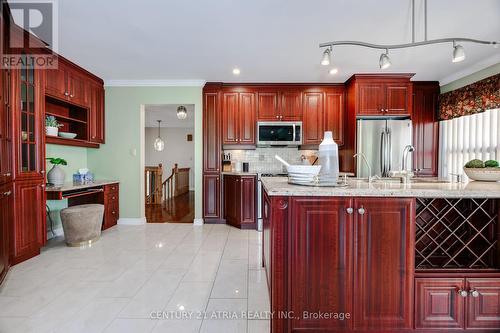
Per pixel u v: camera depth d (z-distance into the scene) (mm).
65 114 3926
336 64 3662
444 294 1597
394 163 4043
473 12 2355
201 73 4059
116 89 4414
